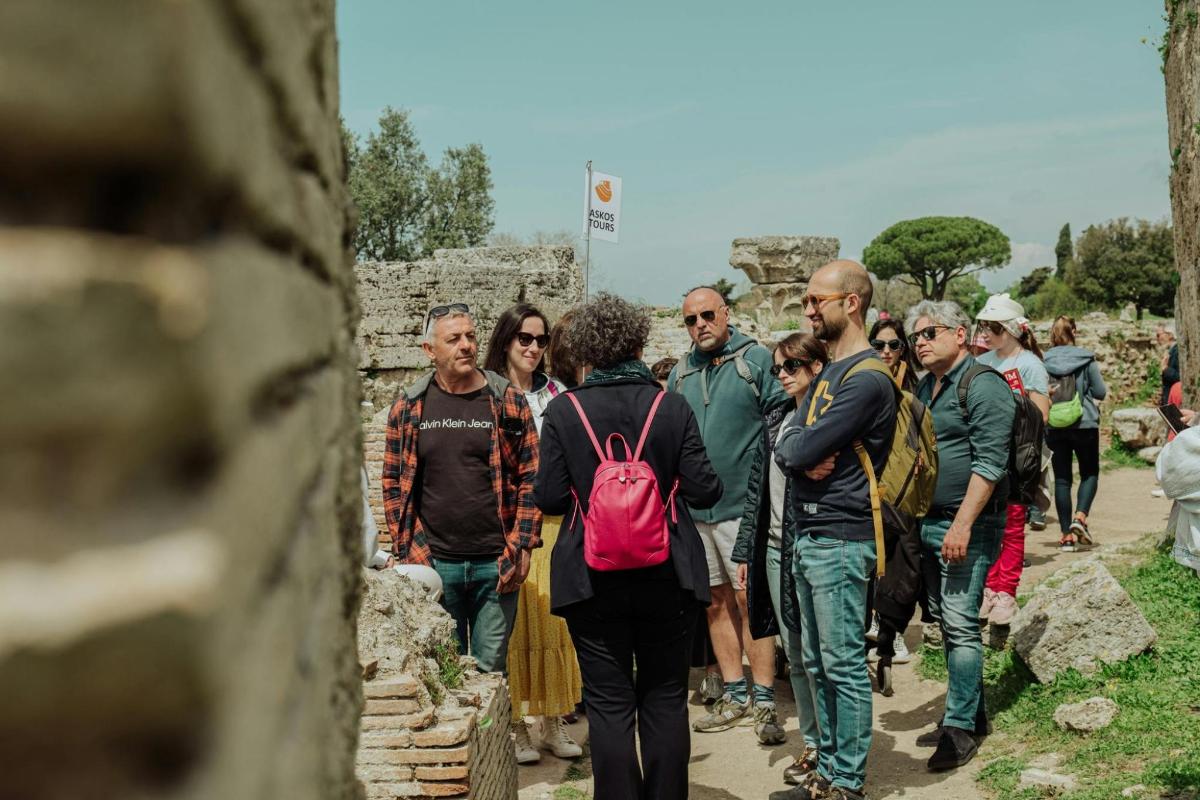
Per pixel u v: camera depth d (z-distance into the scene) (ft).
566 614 12.75
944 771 16.28
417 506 16.52
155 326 1.82
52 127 1.74
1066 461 31.09
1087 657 18.31
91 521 1.79
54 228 1.87
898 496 14.26
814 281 14.80
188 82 1.82
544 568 17.67
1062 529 31.32
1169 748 14.69
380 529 32.17
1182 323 27.68
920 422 14.61
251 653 2.17
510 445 16.55
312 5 3.82
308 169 3.77
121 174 1.90
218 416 1.96
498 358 19.30
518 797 15.66
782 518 15.79
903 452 14.30
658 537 12.00
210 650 1.81
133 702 1.74
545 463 12.92
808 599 14.90
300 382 3.39
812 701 16.15
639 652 12.70
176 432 1.90
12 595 1.69
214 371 1.95
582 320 13.15
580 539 12.59
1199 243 26.12
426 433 16.25
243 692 2.07
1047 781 14.48
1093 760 15.05
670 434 12.64
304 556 3.17
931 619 17.84
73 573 1.74
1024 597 23.16
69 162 1.83
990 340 26.48
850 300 14.65
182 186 1.95
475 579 16.30
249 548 2.17
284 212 2.94
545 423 13.01
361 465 5.52
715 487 12.85
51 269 1.72
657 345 66.13
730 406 18.48
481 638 16.37
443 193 124.57
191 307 1.89
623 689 12.55
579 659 12.75
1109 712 16.22
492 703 13.21
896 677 21.43
